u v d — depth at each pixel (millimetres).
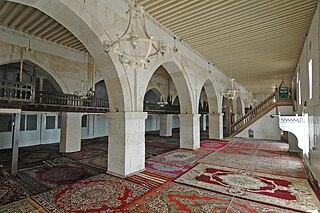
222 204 3494
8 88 5254
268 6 5492
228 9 5727
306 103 6621
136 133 5449
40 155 8555
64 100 8211
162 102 14805
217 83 12312
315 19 5195
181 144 9195
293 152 8320
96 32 4430
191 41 8148
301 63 8773
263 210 3285
